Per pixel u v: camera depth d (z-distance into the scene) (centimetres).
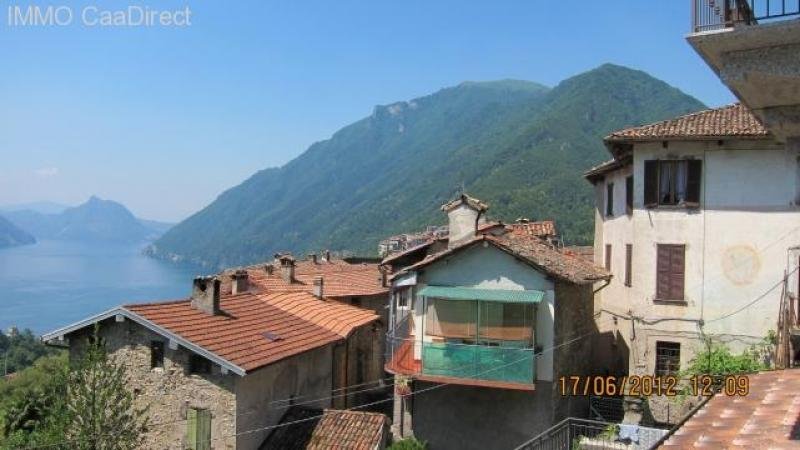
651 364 2477
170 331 2058
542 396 2238
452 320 2311
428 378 2261
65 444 1861
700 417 962
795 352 2155
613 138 2506
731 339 2372
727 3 808
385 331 3850
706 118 2520
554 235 3697
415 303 2384
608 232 3091
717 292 2402
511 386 2186
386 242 6856
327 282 3972
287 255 4556
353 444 2127
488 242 2281
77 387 1973
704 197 2430
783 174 2328
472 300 2256
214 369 2055
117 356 2142
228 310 2452
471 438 2309
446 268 2353
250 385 2116
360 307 3672
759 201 2358
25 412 2486
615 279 2888
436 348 2264
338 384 2870
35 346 10200
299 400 2444
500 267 2302
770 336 2303
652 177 2506
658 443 859
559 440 1939
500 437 2277
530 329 2233
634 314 2536
